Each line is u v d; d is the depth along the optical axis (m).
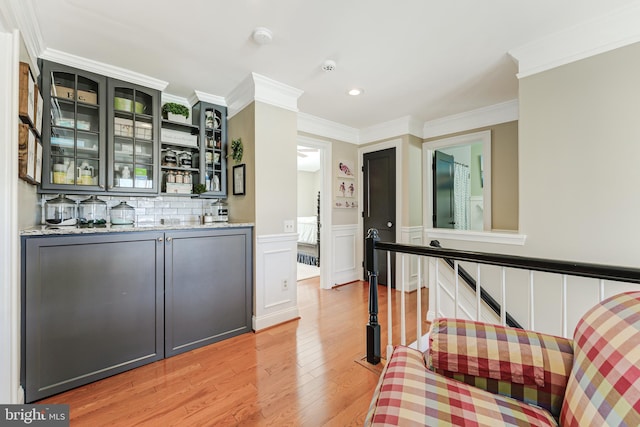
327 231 3.97
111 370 1.85
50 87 2.04
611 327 0.82
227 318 2.42
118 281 1.90
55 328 1.67
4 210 1.42
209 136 2.90
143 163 2.47
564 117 1.95
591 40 1.83
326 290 3.86
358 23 1.81
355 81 2.64
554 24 1.84
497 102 3.21
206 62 2.26
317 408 1.54
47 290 1.64
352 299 3.47
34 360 1.60
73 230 1.72
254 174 2.56
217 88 2.72
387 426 0.80
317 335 2.46
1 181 1.41
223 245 2.40
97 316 1.81
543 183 2.03
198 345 2.25
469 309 2.34
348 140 4.24
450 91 2.88
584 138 1.87
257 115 2.56
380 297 3.58
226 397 1.64
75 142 2.15
